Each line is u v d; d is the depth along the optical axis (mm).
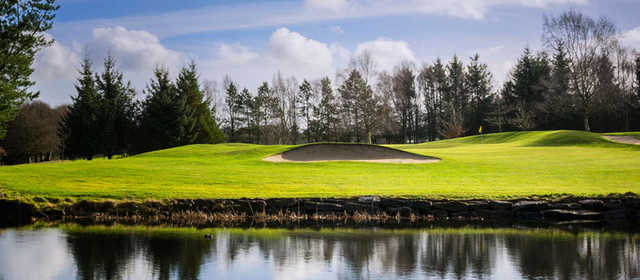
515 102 73500
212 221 15688
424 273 9344
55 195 17406
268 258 10602
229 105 78625
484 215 15938
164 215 16250
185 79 63312
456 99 79062
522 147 37062
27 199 16797
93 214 16312
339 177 22188
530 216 15727
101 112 55594
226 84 78875
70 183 19812
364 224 15102
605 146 35844
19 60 26359
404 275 9211
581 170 23031
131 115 60281
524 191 17453
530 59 76562
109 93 59000
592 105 53531
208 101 65562
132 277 9133
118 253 11062
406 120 79688
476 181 20656
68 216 16297
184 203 16500
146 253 11062
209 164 27312
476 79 78750
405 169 25078
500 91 79812
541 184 19297
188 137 58125
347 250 11375
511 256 10625
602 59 50031
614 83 58438
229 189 18578
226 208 16312
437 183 20156
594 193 16453
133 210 16375
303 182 20531
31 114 60219
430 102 80688
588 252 10953
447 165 26219
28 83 27781
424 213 16156
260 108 76688
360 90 58438
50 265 10008
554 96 57812
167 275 9266
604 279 8758
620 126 65000
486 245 11836
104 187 18906
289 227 14570
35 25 26641
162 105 57375
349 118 69062
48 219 16078
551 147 35688
